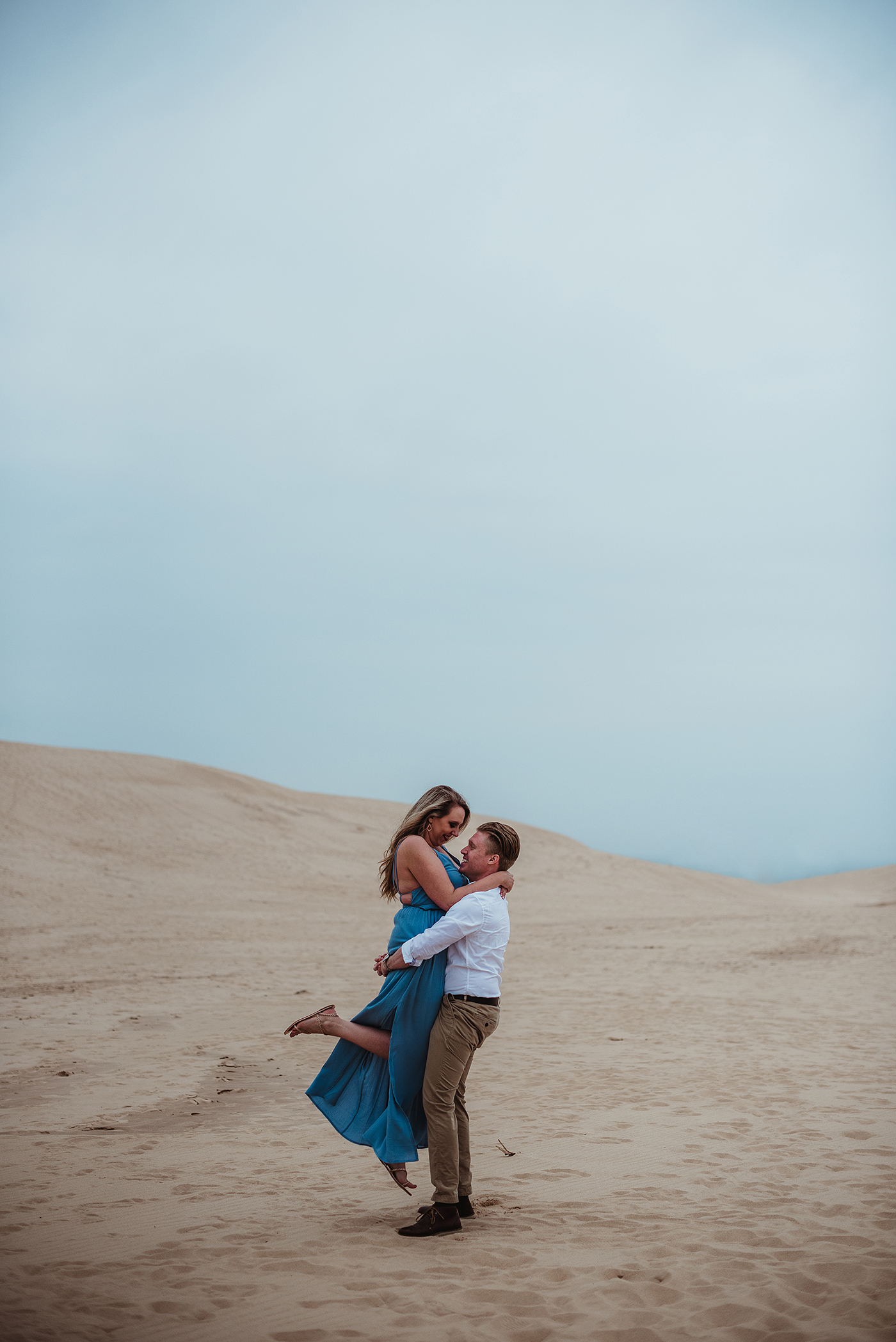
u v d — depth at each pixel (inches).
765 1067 327.3
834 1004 491.5
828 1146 224.8
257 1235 165.6
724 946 808.9
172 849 1434.5
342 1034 174.9
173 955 746.2
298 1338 122.7
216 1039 398.9
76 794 1574.8
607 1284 140.6
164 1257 153.9
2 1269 147.9
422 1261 151.6
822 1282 140.3
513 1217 175.5
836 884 2573.8
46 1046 380.2
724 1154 219.1
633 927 1039.0
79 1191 194.5
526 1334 124.3
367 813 1985.7
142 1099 289.3
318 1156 225.3
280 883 1349.7
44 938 820.0
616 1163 213.3
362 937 916.0
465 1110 177.9
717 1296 136.2
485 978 170.9
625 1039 395.2
